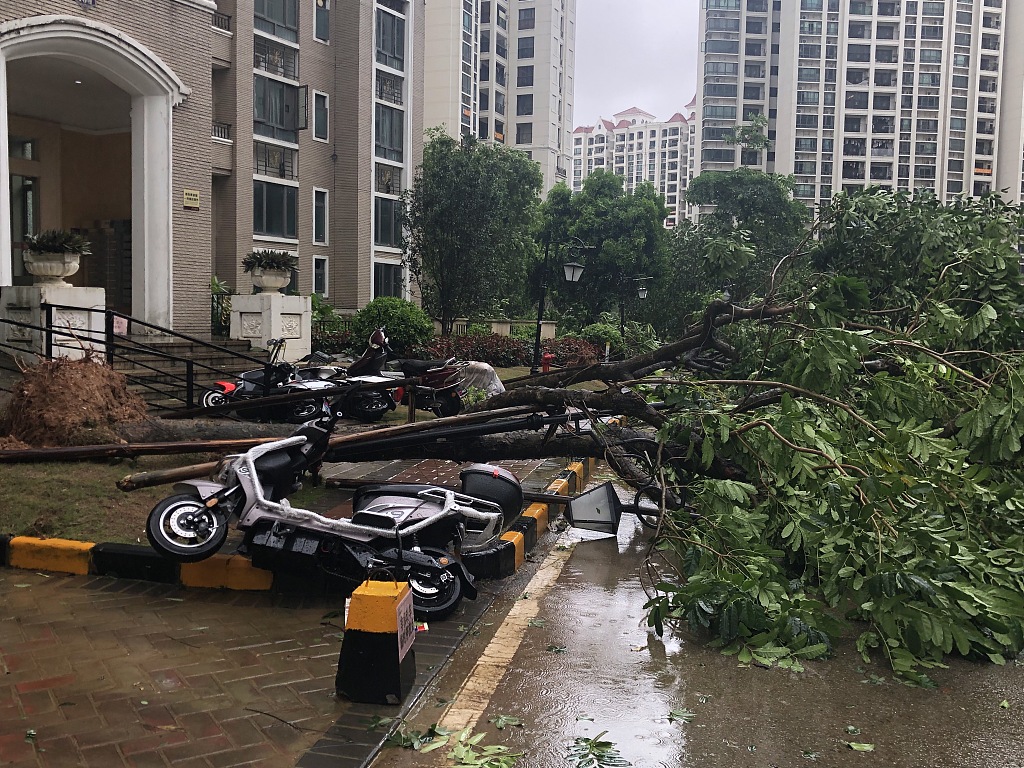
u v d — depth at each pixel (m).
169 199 16.14
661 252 46.09
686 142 197.75
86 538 6.07
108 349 11.26
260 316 17.41
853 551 5.49
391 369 16.59
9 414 8.31
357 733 3.72
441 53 58.78
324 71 31.12
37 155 18.80
